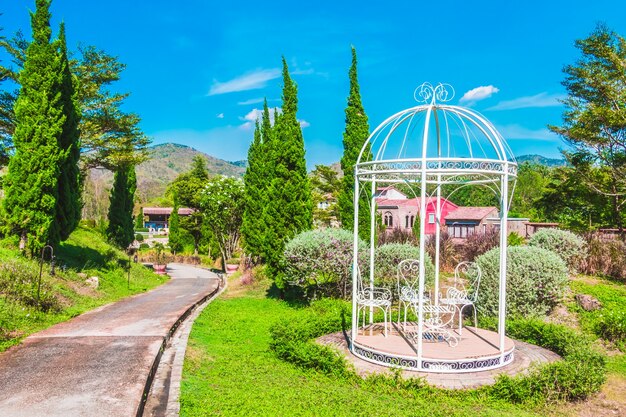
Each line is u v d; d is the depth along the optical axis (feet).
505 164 24.99
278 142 49.93
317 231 45.47
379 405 19.98
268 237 49.98
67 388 20.04
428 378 23.09
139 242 152.15
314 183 112.78
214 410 18.81
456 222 105.50
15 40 73.15
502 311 25.14
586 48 84.02
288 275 45.01
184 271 104.12
